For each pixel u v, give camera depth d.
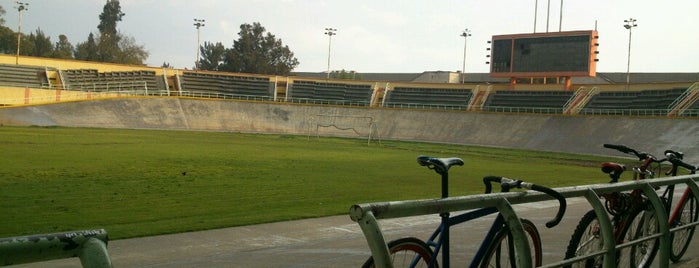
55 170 23.59
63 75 79.31
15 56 76.81
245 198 17.42
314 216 13.66
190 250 9.60
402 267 4.33
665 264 6.40
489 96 85.81
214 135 65.44
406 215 3.65
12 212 13.73
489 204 4.20
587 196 5.29
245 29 145.75
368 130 82.69
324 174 26.31
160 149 38.72
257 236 10.99
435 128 80.50
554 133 70.75
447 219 4.42
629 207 6.54
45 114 66.81
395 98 92.88
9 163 25.72
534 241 5.55
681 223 7.99
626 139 63.94
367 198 18.19
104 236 2.42
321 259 9.09
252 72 142.62
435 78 122.00
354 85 94.88
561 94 79.12
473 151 58.19
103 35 150.25
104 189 18.48
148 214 13.92
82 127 64.81
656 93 71.81
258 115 84.06
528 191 4.63
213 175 24.00
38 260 2.21
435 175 27.64
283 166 29.78
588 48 72.75
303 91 94.62
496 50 80.19
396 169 30.56
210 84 91.25
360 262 8.93
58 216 13.35
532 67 77.12
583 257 5.12
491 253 4.95
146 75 86.75
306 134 81.62
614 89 76.69
